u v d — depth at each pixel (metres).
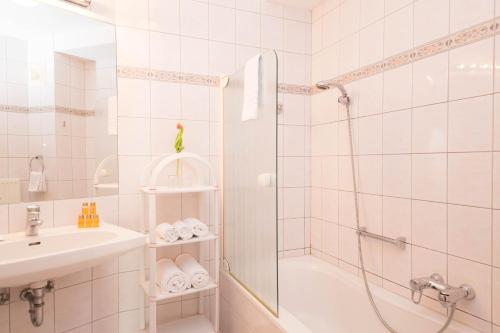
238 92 1.70
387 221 1.63
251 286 1.58
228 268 1.89
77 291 1.61
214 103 1.98
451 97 1.31
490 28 1.17
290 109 2.20
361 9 1.79
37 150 1.47
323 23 2.13
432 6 1.38
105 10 1.68
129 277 1.78
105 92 1.67
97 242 1.46
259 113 1.44
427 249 1.42
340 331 1.83
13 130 1.41
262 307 1.44
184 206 1.92
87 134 1.62
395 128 1.58
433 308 1.40
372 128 1.73
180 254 1.91
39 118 1.48
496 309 1.15
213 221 2.00
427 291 1.43
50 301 1.52
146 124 1.80
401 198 1.55
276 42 2.15
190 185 1.86
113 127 1.71
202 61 1.94
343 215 1.96
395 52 1.57
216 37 1.97
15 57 1.41
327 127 2.10
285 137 2.19
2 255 1.24
